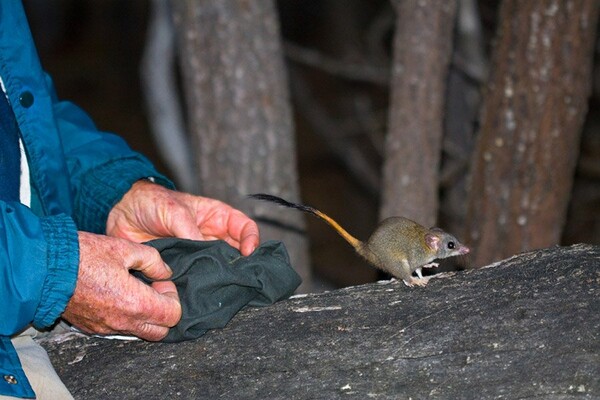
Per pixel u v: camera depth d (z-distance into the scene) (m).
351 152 14.59
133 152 5.01
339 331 4.07
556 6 6.88
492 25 13.64
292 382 3.82
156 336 3.98
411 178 7.83
